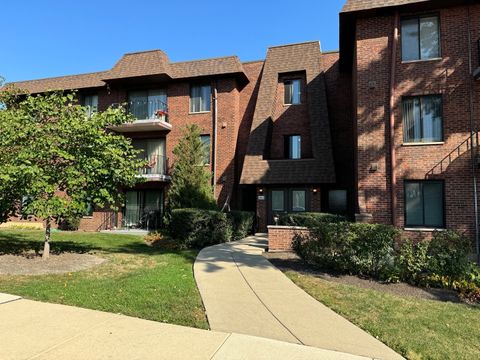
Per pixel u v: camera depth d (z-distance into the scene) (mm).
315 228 8922
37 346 4184
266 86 19156
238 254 10883
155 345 4336
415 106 12852
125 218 20484
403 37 13211
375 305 6125
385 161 12773
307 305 6102
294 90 19312
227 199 18719
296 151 18922
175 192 16719
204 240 13086
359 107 13250
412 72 12859
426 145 12461
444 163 12242
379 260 7988
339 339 4746
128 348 4215
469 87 12242
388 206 12594
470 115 12117
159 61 19734
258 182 17594
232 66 19234
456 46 12531
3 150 8742
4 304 5637
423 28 13055
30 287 6539
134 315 5363
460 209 11922
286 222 13922
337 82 18781
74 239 14266
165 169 20078
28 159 8430
